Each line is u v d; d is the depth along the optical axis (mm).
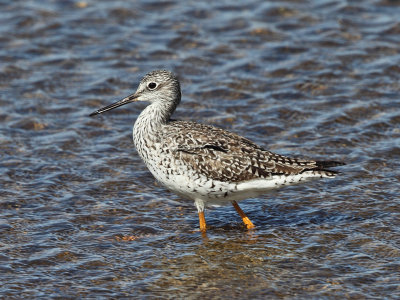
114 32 22547
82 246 12391
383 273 11203
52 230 12930
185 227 13273
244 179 12680
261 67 20469
